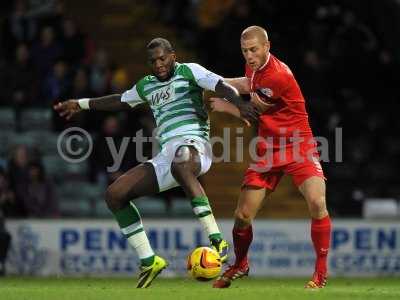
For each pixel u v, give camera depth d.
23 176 49.09
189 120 28.02
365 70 57.22
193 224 47.31
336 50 57.03
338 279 44.69
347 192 54.69
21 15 56.50
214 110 29.00
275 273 47.62
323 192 29.03
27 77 55.03
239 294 25.89
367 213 50.47
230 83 29.48
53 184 49.91
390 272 48.25
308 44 56.53
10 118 54.84
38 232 47.25
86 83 52.41
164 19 61.09
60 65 53.38
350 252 48.09
